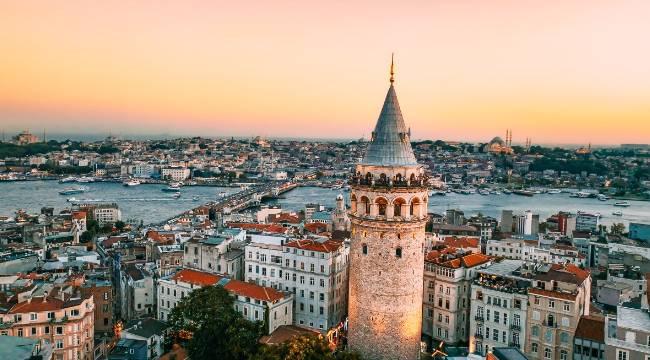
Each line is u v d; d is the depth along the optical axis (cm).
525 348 14662
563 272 15062
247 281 19212
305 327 17788
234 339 12950
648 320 10938
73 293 15812
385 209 9769
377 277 9888
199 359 13312
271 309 16412
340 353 10400
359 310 10162
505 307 15012
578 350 13700
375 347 10025
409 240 9838
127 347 15038
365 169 9969
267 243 19775
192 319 15312
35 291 15425
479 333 15600
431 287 17062
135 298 19688
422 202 9938
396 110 10006
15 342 9131
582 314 14925
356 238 10150
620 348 10600
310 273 17650
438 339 16862
